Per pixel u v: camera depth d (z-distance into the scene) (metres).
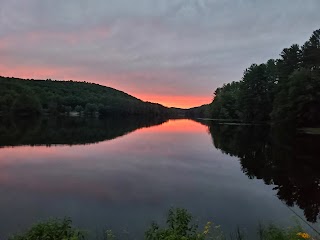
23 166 22.33
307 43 60.50
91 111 146.12
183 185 16.72
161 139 43.12
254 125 71.75
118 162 24.19
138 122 105.94
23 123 75.62
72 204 13.30
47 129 58.41
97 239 9.19
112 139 42.28
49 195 14.75
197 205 13.04
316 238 7.70
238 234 9.38
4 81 135.12
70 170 20.94
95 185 16.70
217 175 19.45
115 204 13.22
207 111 147.38
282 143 36.19
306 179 18.08
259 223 10.41
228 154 28.81
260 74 76.38
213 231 9.69
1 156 26.78
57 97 149.00
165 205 13.07
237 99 89.81
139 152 29.80
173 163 23.89
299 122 52.59
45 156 26.94
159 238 6.26
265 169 21.25
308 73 49.34
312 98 47.28
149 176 19.09
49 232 6.41
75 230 7.36
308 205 12.97
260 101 75.38
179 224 6.97
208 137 46.44
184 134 52.44
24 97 109.19
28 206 13.05
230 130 60.31
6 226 10.65
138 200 13.85
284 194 14.87
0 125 66.25
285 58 63.56
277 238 6.97
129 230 10.11
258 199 13.99
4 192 15.33
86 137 44.59
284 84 57.47
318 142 36.41
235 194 14.87
